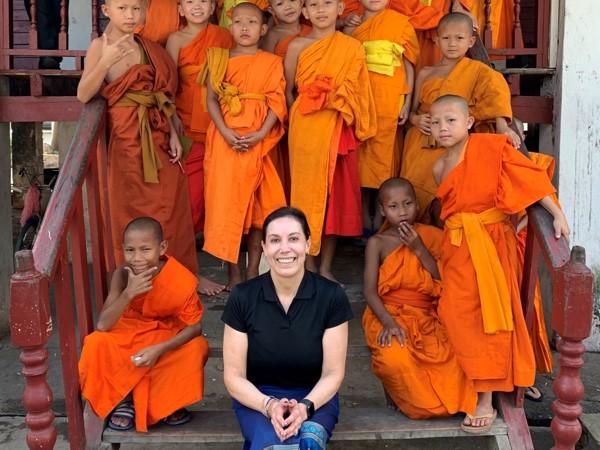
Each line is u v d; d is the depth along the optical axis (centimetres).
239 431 285
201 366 294
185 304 295
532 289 301
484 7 447
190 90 371
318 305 268
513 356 287
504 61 534
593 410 377
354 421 292
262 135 338
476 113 345
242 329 269
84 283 297
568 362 255
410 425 289
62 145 666
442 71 365
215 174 343
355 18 381
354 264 485
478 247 286
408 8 385
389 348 296
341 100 337
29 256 238
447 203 298
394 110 364
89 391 281
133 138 335
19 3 589
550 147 454
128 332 292
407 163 368
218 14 418
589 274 248
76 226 289
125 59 335
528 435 288
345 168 350
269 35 377
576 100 435
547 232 276
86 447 282
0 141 469
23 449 343
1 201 473
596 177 441
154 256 291
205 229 346
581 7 428
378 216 392
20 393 403
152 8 380
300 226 262
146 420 284
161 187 344
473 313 286
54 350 461
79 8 664
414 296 319
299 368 270
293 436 248
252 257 357
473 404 287
